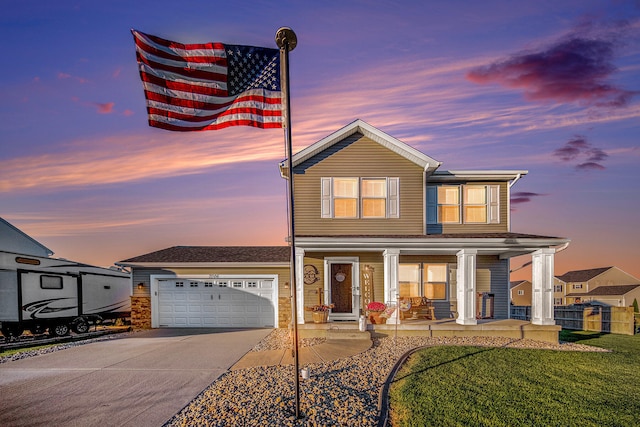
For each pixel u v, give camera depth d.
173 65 7.57
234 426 5.67
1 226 22.06
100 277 18.02
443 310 15.44
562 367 9.30
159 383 7.89
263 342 12.71
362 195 15.33
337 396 6.91
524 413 6.34
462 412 6.35
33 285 15.26
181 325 17.38
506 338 13.12
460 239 13.45
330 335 12.80
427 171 15.41
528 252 14.47
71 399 6.97
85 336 15.55
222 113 7.68
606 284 57.62
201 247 22.17
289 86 6.52
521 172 15.62
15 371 9.06
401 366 9.17
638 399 7.06
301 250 13.77
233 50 7.83
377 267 15.05
